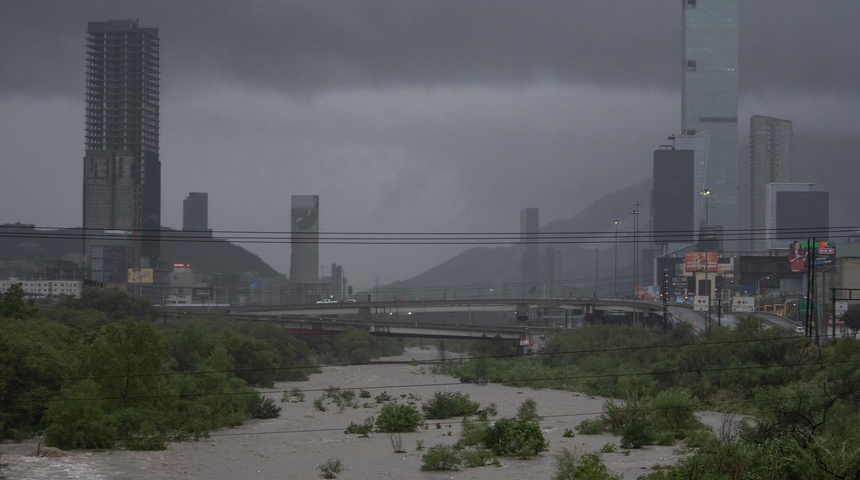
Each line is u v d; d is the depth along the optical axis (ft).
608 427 303.07
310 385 515.50
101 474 225.56
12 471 224.74
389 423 319.47
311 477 224.74
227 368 416.46
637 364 479.82
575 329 629.51
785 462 175.11
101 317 516.73
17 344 287.69
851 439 208.13
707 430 272.92
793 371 367.45
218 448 273.75
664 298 623.77
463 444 270.87
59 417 261.65
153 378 292.40
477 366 552.41
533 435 259.19
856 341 355.77
